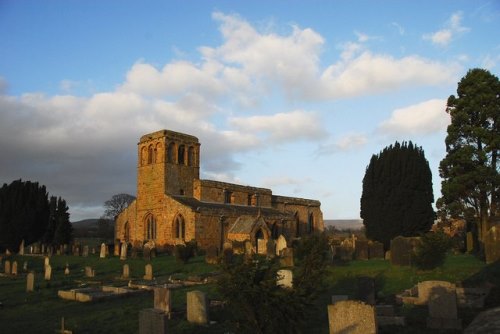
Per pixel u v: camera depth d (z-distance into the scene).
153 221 50.91
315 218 70.69
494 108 32.09
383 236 35.22
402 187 34.78
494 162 32.84
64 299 20.92
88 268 30.02
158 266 33.41
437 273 20.08
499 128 32.50
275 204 62.88
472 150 31.70
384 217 35.12
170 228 47.81
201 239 45.53
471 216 31.89
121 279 27.92
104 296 20.05
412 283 19.03
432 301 12.20
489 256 21.33
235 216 50.03
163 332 11.26
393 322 12.53
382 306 13.41
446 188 32.59
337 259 29.55
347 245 33.44
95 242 78.50
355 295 17.05
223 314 15.27
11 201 56.06
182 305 17.44
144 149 53.06
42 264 38.81
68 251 50.69
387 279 20.44
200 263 33.22
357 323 9.76
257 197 59.28
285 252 27.03
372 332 9.59
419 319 12.91
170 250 47.03
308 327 12.83
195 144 54.38
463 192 32.34
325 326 12.84
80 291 21.64
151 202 51.03
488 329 7.96
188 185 52.59
